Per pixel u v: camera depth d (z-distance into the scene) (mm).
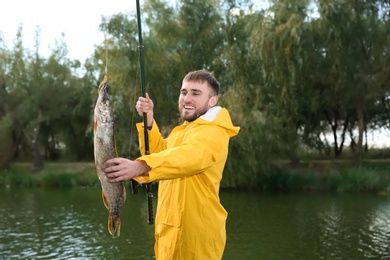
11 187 27016
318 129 27359
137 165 2715
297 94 23094
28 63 35562
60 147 40250
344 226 14453
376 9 23188
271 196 20953
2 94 34531
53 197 22156
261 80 22500
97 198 21703
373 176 22031
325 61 23516
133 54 23266
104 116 2992
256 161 21500
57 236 13680
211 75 3557
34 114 35094
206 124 3246
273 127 21734
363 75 23984
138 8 3873
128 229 14344
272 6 22266
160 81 23859
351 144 31062
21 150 38219
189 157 2893
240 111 21828
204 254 3355
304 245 12227
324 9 21922
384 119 30781
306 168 24344
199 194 3322
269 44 21688
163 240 3445
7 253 11828
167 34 24422
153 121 3916
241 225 14789
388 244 12227
